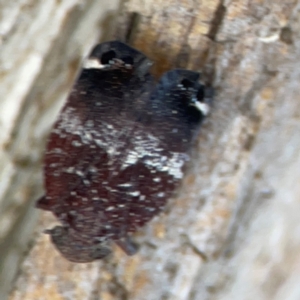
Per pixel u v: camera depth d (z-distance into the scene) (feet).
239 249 0.25
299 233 0.24
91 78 0.25
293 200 0.24
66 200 0.25
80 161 0.25
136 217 0.25
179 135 0.25
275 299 0.24
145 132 0.25
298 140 0.25
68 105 0.25
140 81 0.25
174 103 0.25
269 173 0.25
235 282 0.25
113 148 0.25
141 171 0.25
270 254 0.24
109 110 0.25
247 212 0.25
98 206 0.25
